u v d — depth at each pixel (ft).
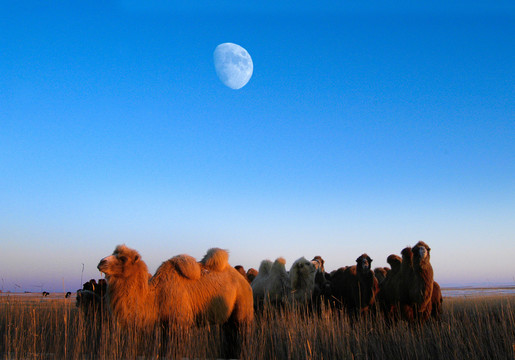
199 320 28.68
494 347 27.30
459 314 42.45
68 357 22.85
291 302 42.45
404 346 28.91
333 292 44.34
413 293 38.55
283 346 28.19
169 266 28.71
